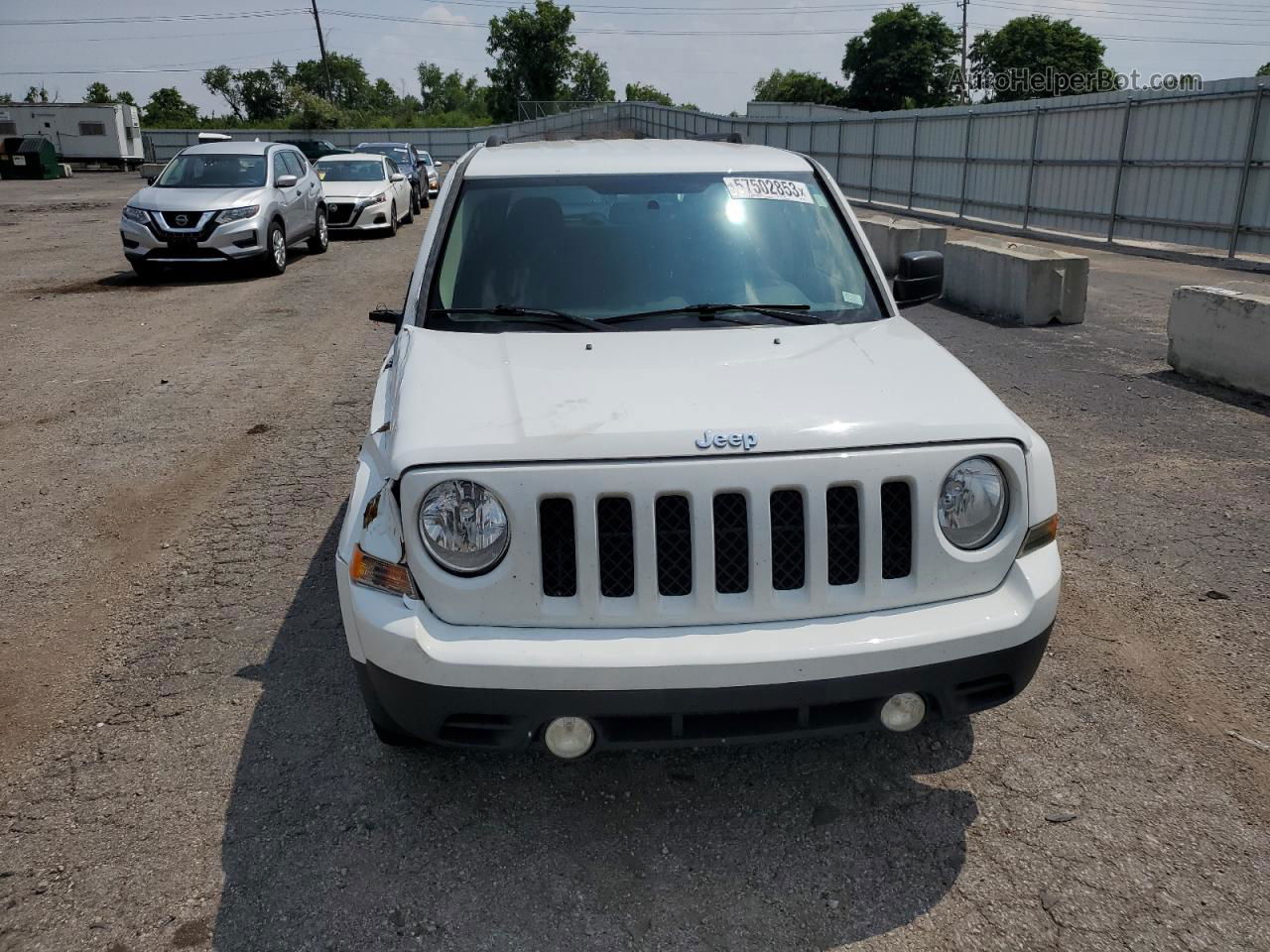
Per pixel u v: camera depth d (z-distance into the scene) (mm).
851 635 2504
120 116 48000
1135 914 2525
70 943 2477
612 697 2443
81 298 12344
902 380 2898
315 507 5379
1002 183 20297
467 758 3209
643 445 2500
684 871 2715
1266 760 3143
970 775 3088
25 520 5262
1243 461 5902
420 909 2588
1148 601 4203
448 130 56188
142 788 3068
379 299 11992
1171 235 15703
